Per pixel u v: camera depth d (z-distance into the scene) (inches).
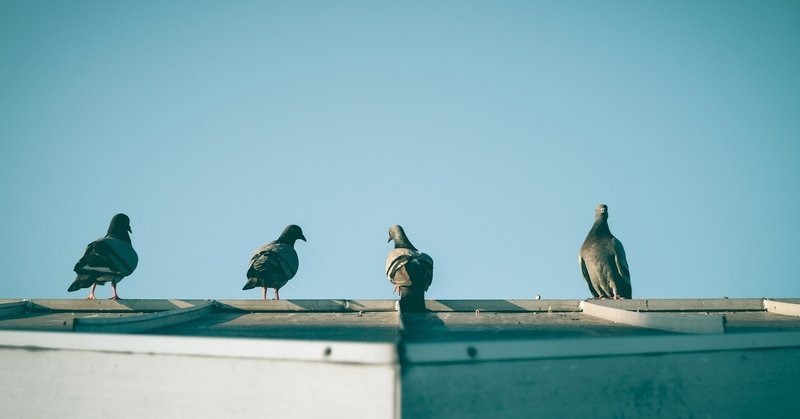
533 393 258.4
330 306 492.4
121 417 273.3
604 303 513.7
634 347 284.5
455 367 246.2
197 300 499.5
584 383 269.6
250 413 255.1
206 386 264.8
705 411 289.9
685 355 293.7
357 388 239.5
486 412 247.8
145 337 280.7
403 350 239.1
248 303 492.1
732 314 509.7
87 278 536.4
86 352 287.1
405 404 233.0
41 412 286.7
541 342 266.2
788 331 321.7
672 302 524.7
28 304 508.7
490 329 385.1
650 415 278.7
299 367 251.9
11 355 298.5
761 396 303.7
